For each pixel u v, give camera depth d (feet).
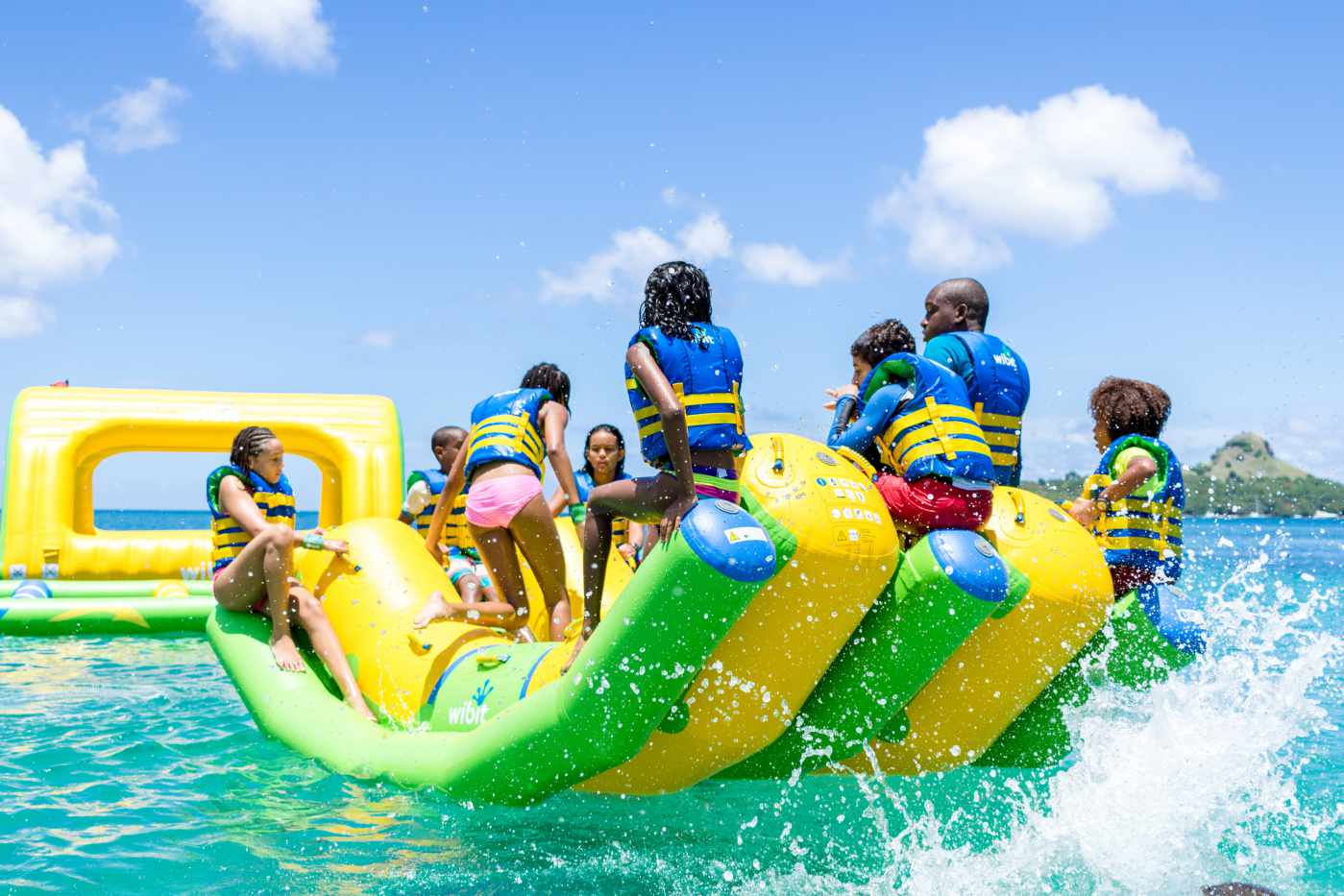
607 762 11.61
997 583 11.65
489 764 12.34
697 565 10.32
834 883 10.52
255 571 16.78
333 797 13.25
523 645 14.25
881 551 11.40
